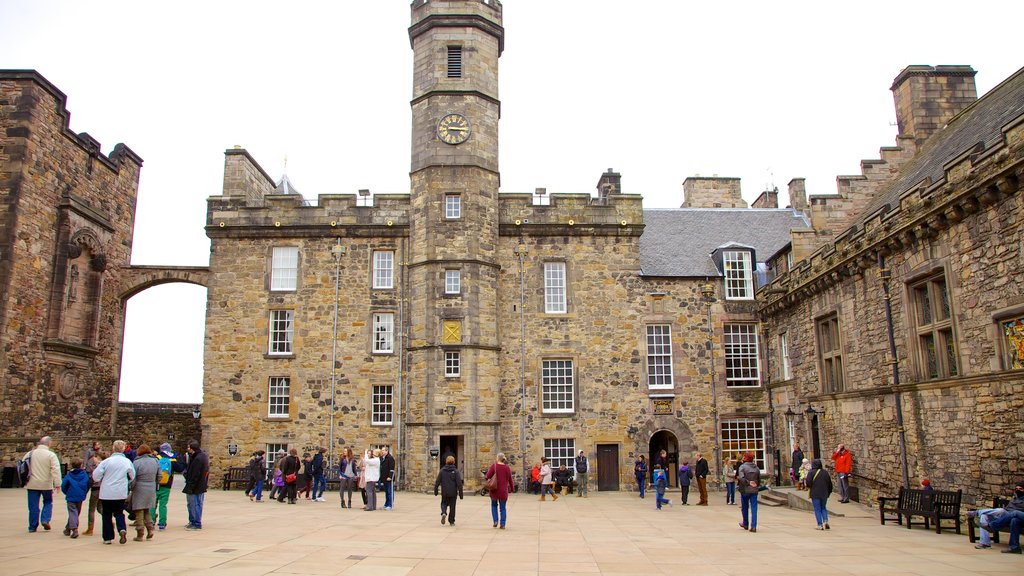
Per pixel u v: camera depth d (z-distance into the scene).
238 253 28.44
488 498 24.33
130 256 31.77
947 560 11.97
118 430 32.16
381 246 28.44
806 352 24.72
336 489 26.56
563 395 27.84
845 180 25.80
